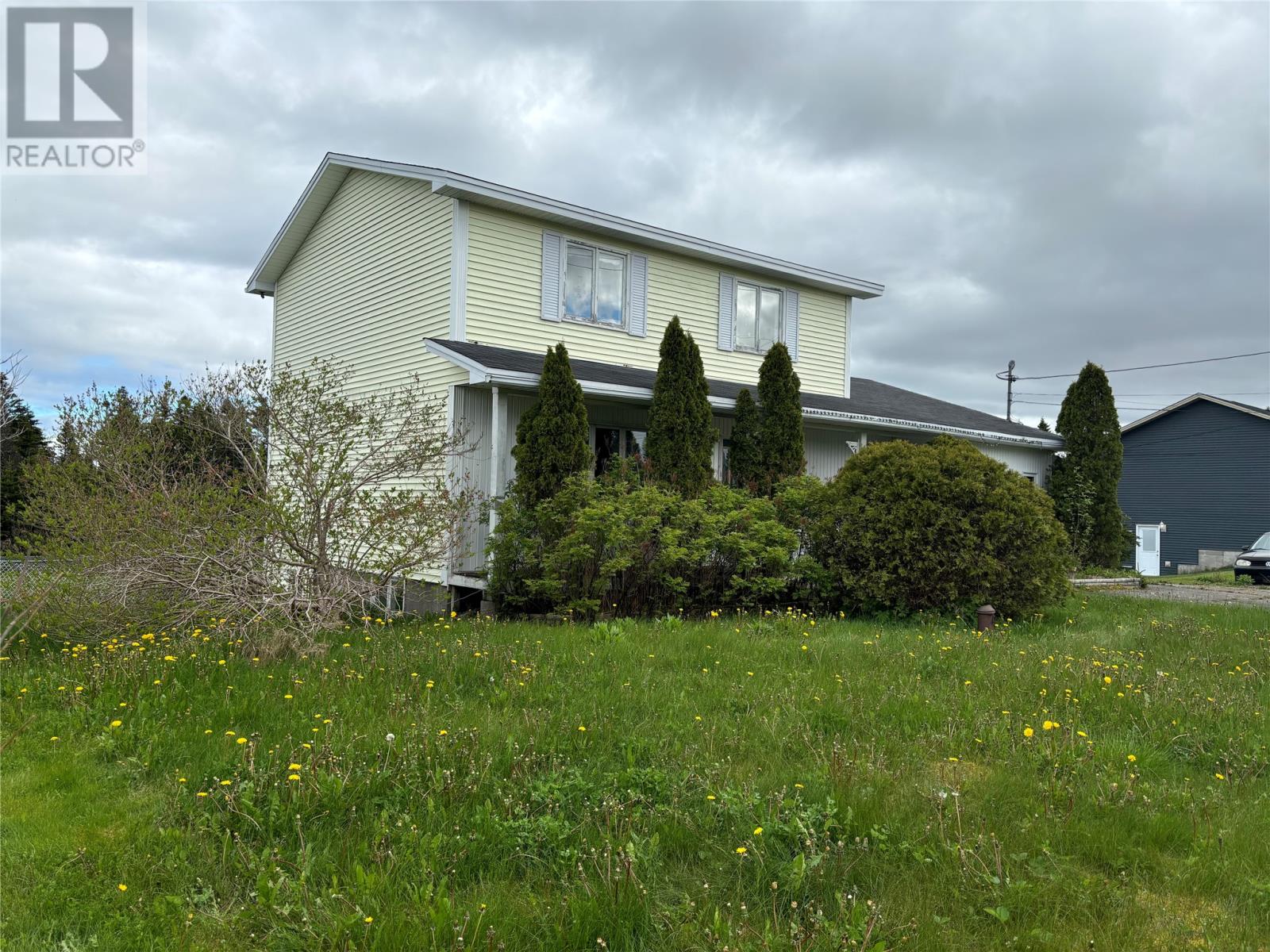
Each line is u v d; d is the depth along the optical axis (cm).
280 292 1808
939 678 680
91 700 544
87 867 328
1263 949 289
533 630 873
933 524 1066
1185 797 421
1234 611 1206
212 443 1100
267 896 299
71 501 894
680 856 351
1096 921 302
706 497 1145
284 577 845
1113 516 2138
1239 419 3209
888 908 304
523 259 1352
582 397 1112
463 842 347
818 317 1783
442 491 958
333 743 442
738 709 574
